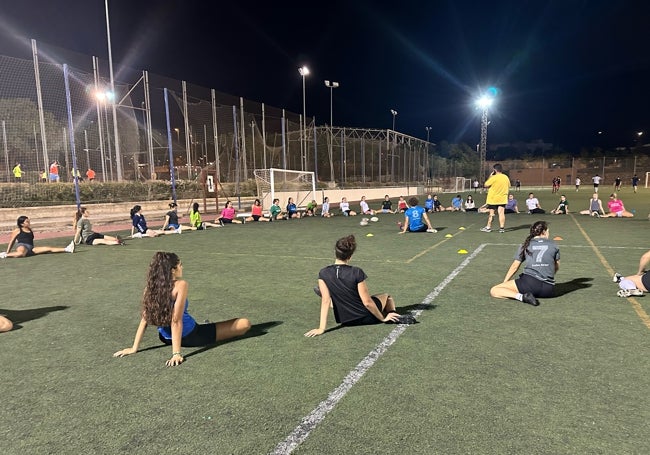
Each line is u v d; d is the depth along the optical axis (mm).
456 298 5453
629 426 2488
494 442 2346
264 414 2715
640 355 3531
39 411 2834
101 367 3551
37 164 18094
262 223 18172
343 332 4281
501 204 12352
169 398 2973
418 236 12086
